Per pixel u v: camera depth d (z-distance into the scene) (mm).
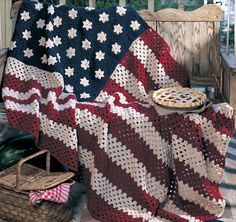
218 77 3100
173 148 2381
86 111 2467
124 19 2881
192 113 2377
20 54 2854
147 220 2330
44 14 2877
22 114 2572
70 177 2383
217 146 2365
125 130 2408
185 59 3109
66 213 2346
